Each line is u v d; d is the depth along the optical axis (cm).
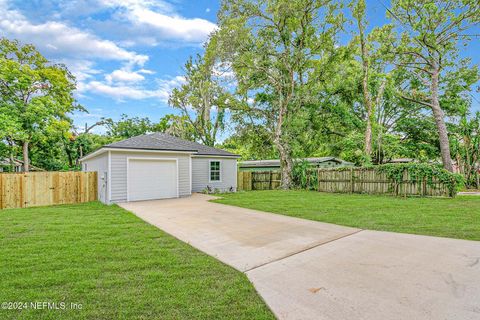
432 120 2009
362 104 2006
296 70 1769
